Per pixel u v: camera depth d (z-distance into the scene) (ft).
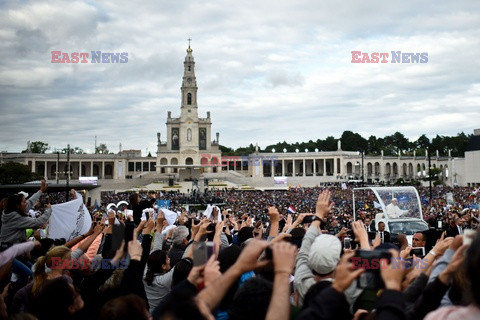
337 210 158.61
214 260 18.57
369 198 178.81
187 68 504.84
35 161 472.44
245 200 281.95
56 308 19.70
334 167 525.75
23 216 34.40
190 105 504.02
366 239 20.94
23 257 34.86
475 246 12.85
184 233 39.11
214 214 61.11
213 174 498.69
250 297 16.97
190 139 502.79
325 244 20.22
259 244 15.92
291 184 494.18
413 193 75.56
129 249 24.62
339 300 14.84
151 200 44.68
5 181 329.93
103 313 16.60
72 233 43.14
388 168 544.21
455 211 112.06
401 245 40.78
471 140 409.08
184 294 13.96
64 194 225.15
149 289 28.86
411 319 17.06
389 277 15.16
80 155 485.97
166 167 489.26
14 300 26.96
